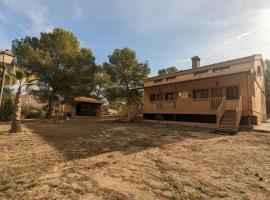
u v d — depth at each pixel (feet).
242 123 47.47
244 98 48.14
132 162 19.53
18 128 37.99
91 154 22.57
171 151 24.27
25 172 16.35
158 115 62.59
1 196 12.05
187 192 12.75
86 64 79.25
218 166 18.31
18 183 14.02
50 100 75.97
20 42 71.67
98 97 122.52
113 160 20.20
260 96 64.03
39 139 31.50
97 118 92.73
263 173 16.37
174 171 16.87
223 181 14.65
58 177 15.25
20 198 11.82
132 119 71.05
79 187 13.41
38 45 75.77
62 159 20.33
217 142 29.86
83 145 27.48
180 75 68.08
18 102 38.55
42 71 70.85
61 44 74.08
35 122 63.67
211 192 12.76
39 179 14.79
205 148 25.88
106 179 14.93
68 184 13.91
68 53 75.15
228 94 53.42
